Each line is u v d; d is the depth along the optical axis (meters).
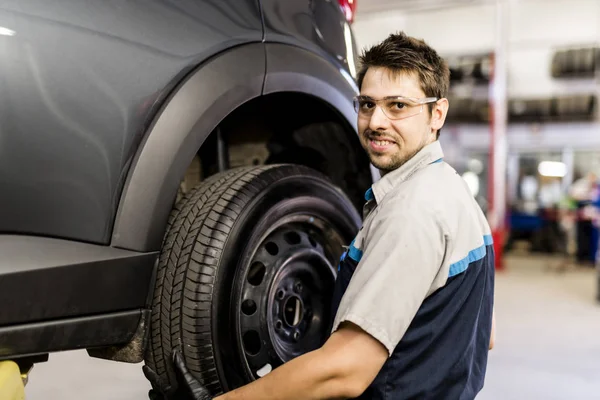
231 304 1.16
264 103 1.56
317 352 0.90
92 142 1.01
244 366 1.20
